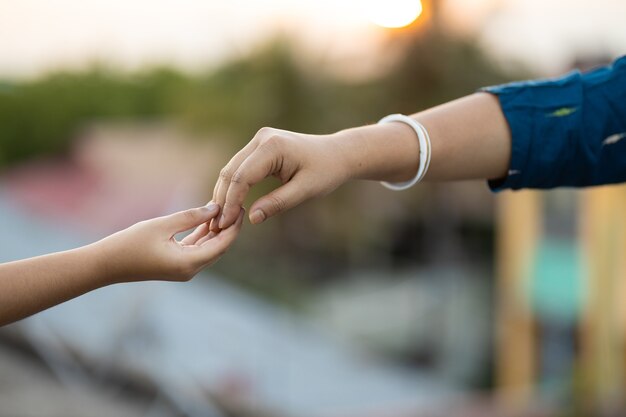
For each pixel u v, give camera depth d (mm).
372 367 10688
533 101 1188
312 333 11750
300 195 1036
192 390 7496
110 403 6734
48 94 25703
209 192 15953
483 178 1216
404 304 13562
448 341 12352
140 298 8680
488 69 13609
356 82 14680
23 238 13180
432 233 15430
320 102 15141
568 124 1178
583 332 8180
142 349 8070
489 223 15289
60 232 13891
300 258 17328
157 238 1026
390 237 17094
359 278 16469
